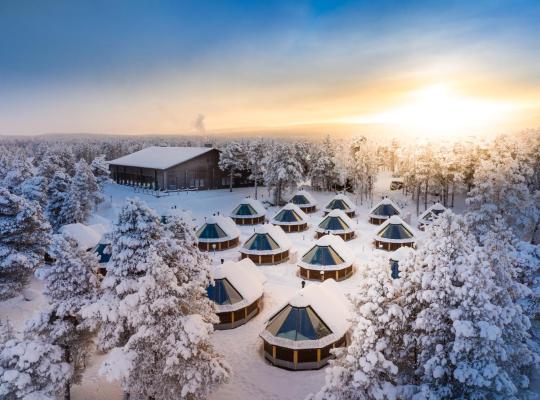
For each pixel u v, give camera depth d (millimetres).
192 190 90375
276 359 26312
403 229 51938
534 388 21438
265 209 73812
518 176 54875
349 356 16562
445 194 79125
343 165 95938
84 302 19906
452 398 15977
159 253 19172
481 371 15258
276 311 27688
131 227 18953
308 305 26844
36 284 39375
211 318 21203
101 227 52594
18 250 35312
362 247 52625
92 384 23859
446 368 15906
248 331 30625
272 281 40312
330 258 40625
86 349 21328
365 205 86500
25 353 17875
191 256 20625
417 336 17359
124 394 22109
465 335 14812
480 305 15508
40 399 17469
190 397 19188
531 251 32094
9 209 35312
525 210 55000
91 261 21406
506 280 21031
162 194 84812
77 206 59969
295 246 53219
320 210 79000
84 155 174625
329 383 17266
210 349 20812
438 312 16328
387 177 125062
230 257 48156
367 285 17734
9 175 64875
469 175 76375
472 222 44344
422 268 17719
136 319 18109
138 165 94812
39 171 73688
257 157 86500
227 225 53719
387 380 17469
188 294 19812
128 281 18672
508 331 17594
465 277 15789
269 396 23078
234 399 22797
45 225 37625
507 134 74375
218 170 96000
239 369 25750
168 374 18641
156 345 18562
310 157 103562
